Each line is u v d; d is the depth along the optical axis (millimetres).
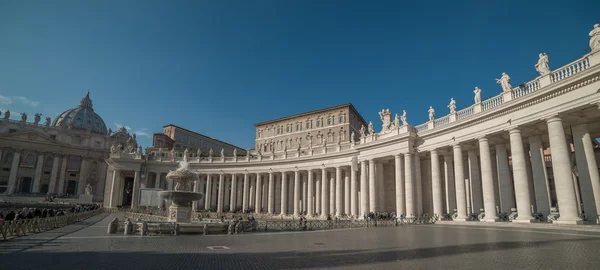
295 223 28125
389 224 29328
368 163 41688
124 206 65625
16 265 9641
